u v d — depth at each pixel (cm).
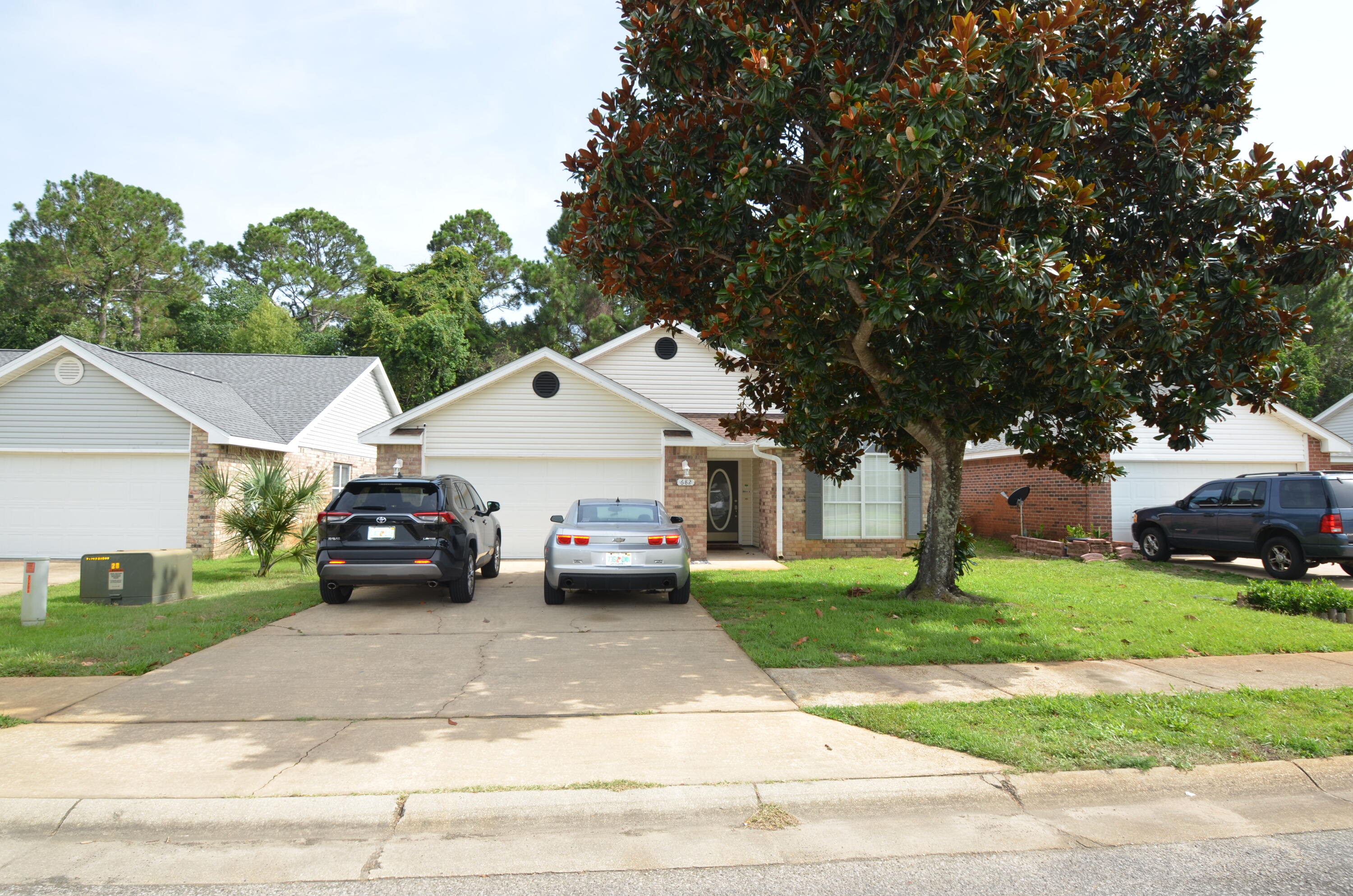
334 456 2202
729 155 842
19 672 661
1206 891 348
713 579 1302
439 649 762
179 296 4725
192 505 1608
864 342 835
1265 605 984
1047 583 1227
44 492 1623
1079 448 951
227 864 369
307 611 977
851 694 610
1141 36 897
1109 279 843
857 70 837
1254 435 1886
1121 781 452
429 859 375
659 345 2005
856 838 399
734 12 779
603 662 714
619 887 351
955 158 709
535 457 1623
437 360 3969
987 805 434
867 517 1727
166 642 764
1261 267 801
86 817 399
